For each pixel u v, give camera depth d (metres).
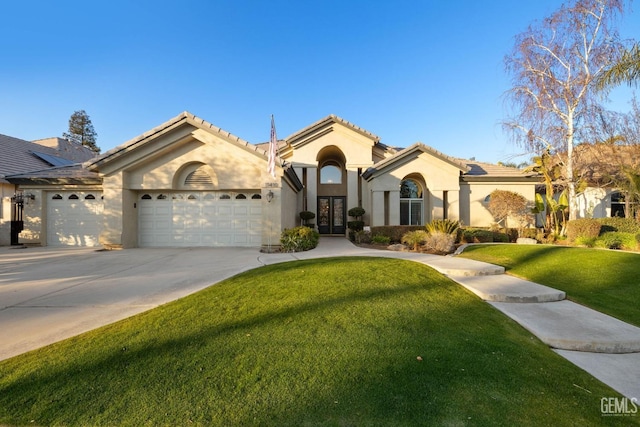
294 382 3.45
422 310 5.84
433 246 13.09
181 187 15.05
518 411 3.13
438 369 3.83
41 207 15.80
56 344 4.31
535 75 16.94
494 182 19.17
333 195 23.41
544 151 17.42
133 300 6.27
